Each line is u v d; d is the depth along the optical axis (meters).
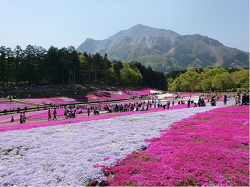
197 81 123.19
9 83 93.19
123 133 15.80
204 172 8.63
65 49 108.06
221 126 16.42
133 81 143.38
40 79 94.62
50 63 98.31
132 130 16.77
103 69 115.31
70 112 31.89
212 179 8.06
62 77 107.38
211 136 13.54
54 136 16.05
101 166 9.64
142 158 10.52
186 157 10.19
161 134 15.07
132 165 9.77
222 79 90.69
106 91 96.31
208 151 10.74
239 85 100.94
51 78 99.44
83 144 13.30
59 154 11.70
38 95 72.44
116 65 130.50
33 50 93.44
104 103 65.19
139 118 23.39
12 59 86.25
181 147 11.71
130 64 168.00
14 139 15.47
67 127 19.88
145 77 170.50
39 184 8.42
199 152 10.70
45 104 56.62
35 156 11.58
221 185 7.62
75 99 71.81
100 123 21.33
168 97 85.31
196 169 8.80
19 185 8.48
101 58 110.94
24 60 90.06
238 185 7.61
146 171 9.05
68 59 94.44
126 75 136.62
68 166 9.91
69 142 14.04
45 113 42.00
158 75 182.88
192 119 20.50
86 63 109.00
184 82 134.75
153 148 11.73
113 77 134.00
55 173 9.30
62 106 52.31
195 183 7.90
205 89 107.25
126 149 11.92
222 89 93.69
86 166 9.66
